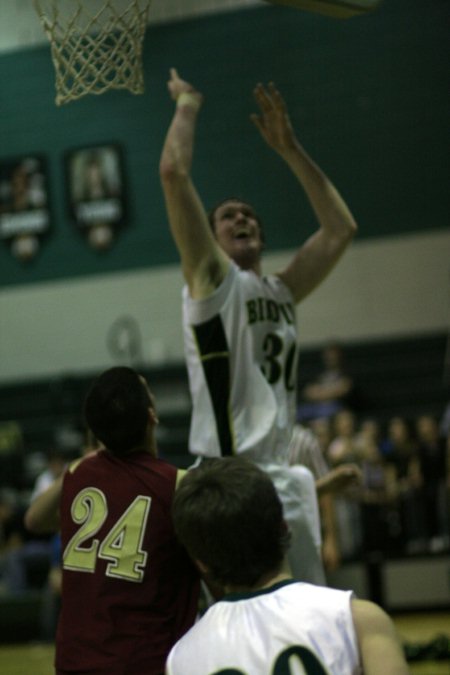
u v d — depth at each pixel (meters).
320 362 16.16
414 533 11.18
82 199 17.47
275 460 3.96
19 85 17.69
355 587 10.76
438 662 7.99
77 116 17.52
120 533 3.26
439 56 16.39
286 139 4.43
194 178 17.06
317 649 2.32
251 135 16.89
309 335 16.66
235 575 2.43
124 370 3.51
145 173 17.27
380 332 16.39
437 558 10.91
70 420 16.03
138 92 4.03
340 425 12.12
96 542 3.27
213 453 3.95
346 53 16.72
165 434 15.60
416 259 16.34
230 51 17.03
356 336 16.48
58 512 3.61
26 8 17.69
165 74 17.22
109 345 17.27
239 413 3.97
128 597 3.18
